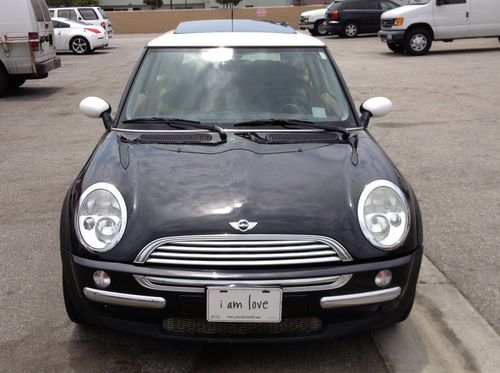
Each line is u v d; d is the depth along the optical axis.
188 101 3.80
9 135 8.26
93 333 3.23
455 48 18.64
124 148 3.32
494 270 3.98
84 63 18.22
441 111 9.14
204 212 2.72
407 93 10.75
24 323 3.33
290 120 3.68
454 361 2.99
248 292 2.57
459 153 6.83
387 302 2.77
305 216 2.72
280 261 2.61
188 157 3.19
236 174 3.00
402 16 16.62
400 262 2.75
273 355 3.03
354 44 21.33
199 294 2.59
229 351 3.06
